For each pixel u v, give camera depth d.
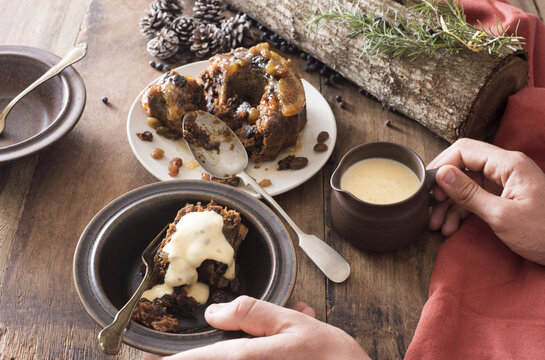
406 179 0.62
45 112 0.72
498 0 0.82
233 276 0.58
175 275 0.56
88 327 0.59
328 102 0.77
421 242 0.64
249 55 0.71
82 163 0.70
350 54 0.75
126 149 0.71
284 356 0.50
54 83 0.72
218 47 0.81
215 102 0.70
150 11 0.82
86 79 0.78
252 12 0.83
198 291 0.57
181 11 0.86
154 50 0.79
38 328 0.59
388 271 0.62
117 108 0.75
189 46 0.82
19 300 0.60
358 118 0.75
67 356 0.57
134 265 0.60
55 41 0.82
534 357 0.55
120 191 0.68
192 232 0.56
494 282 0.60
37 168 0.69
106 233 0.56
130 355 0.58
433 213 0.65
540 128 0.68
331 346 0.51
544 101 0.68
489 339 0.56
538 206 0.59
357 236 0.62
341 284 0.62
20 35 0.83
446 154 0.65
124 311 0.52
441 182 0.60
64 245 0.64
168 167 0.68
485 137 0.74
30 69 0.74
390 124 0.74
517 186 0.60
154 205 0.58
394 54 0.70
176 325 0.55
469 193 0.60
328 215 0.66
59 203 0.67
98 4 0.87
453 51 0.69
